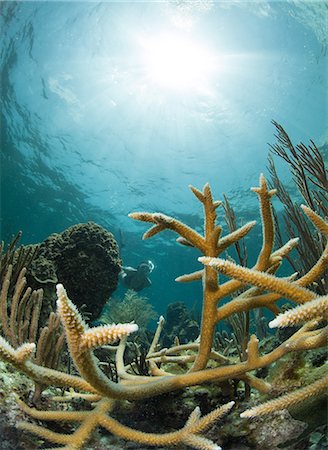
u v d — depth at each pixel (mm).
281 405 1579
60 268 5746
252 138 22469
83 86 19484
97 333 1439
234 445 2201
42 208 28703
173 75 19703
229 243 2221
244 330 2955
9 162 23672
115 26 16641
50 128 21297
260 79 19156
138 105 21422
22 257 4668
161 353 2902
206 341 2232
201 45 17828
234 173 25219
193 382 2141
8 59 16797
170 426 2564
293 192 22172
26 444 2152
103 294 6055
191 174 25969
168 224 2164
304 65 17719
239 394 2672
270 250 2230
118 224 32312
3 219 28797
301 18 15391
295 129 21234
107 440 2430
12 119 20469
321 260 2010
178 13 16031
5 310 2855
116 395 1857
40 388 2406
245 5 15492
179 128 22766
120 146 23719
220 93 20422
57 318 2723
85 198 28312
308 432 1956
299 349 2041
